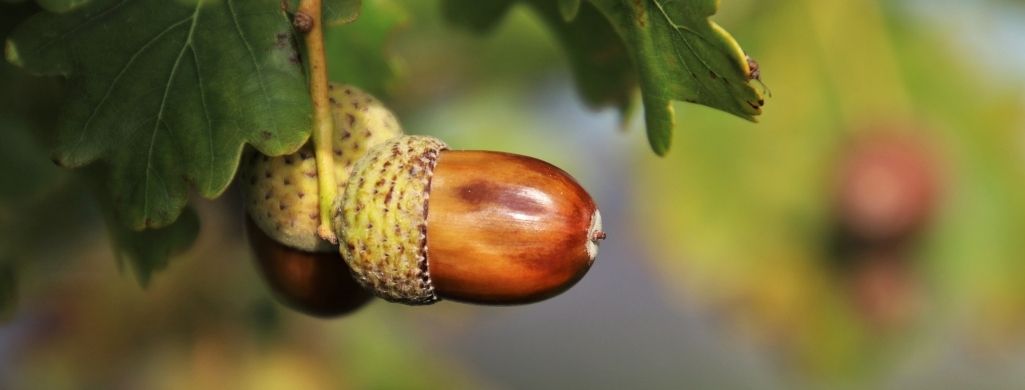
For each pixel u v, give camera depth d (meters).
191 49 0.35
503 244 0.35
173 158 0.35
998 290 0.53
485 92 0.53
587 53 0.40
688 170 0.53
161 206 0.35
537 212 0.35
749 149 0.52
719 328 0.55
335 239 0.35
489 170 0.35
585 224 0.35
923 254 0.52
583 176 0.56
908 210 0.50
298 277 0.37
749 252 0.52
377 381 0.52
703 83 0.35
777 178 0.52
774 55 0.53
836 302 0.52
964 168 0.53
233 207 0.47
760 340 0.53
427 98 0.52
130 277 0.48
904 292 0.52
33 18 0.35
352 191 0.35
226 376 0.49
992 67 0.53
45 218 0.43
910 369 0.58
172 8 0.35
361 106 0.36
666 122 0.36
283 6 0.35
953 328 0.54
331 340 0.51
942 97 0.53
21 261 0.43
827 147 0.52
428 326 0.56
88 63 0.35
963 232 0.53
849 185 0.51
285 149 0.35
